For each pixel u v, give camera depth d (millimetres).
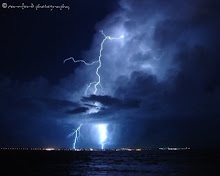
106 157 112500
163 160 86125
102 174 45594
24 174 43250
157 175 43344
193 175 42344
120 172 49094
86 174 45344
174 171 49469
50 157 103438
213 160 81688
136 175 44188
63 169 53344
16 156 109375
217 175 41812
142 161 82500
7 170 49469
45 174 43938
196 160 82688
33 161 76938
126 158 103188
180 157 104750
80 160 86188
